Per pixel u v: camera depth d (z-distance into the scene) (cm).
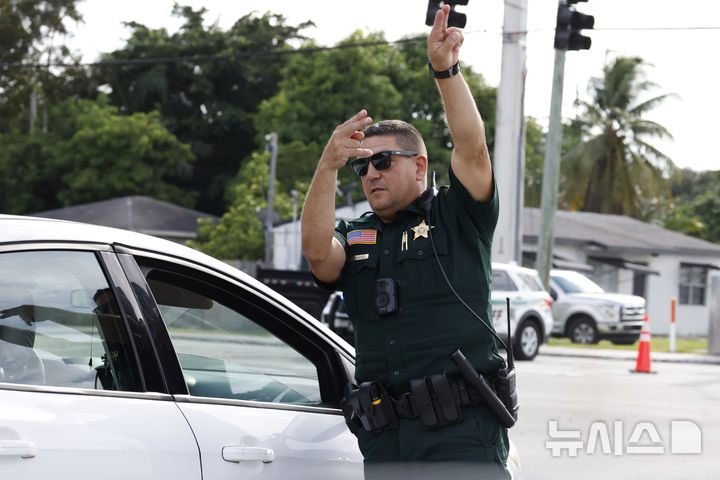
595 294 5834
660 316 8325
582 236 8069
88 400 661
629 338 5709
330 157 769
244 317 820
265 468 750
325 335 874
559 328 5797
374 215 838
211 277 790
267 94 15062
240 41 14738
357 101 11612
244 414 764
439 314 780
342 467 816
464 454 762
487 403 770
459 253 789
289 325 848
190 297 778
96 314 694
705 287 8562
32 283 667
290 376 841
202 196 14450
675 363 4881
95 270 704
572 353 5012
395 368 786
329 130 11656
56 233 690
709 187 15338
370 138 814
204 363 776
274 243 8356
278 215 8706
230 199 13125
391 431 788
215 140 14812
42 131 13762
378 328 798
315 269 818
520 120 4747
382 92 11600
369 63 11569
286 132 11762
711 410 2784
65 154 13112
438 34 752
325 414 838
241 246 8812
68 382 667
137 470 656
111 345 695
